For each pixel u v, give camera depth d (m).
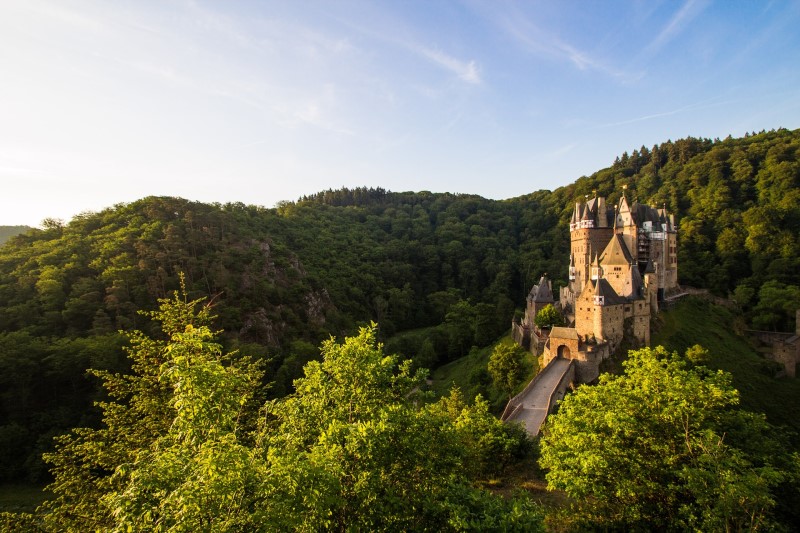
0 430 62.22
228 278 106.44
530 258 170.12
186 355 18.92
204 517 13.79
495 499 18.88
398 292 159.38
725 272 104.50
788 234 104.50
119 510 13.49
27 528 22.38
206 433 17.17
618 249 79.81
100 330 79.25
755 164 140.88
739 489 19.38
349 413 22.45
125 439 24.95
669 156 191.00
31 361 67.31
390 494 18.31
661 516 23.86
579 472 24.67
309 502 14.47
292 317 112.50
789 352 73.81
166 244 106.25
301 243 166.75
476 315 120.75
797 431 59.41
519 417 53.88
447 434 23.47
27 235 111.88
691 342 75.69
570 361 67.38
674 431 25.56
